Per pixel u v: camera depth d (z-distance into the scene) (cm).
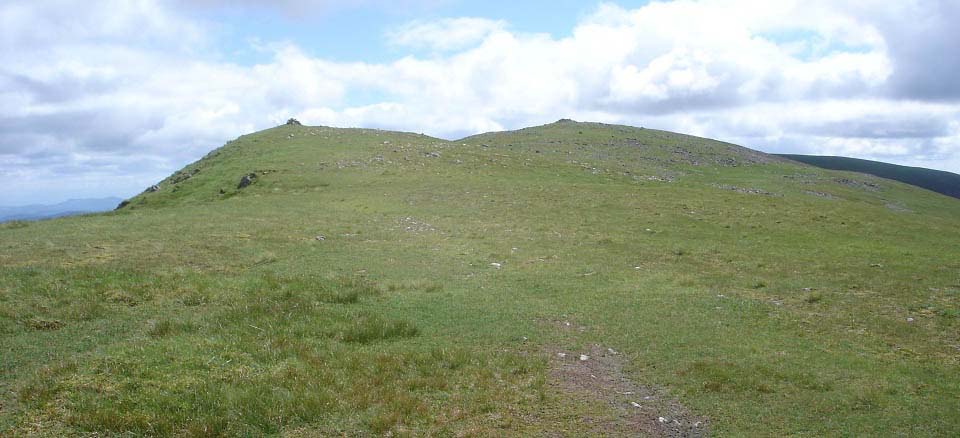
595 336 1623
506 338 1583
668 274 2380
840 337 1664
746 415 1175
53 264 2162
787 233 3334
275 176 5025
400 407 1123
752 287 2197
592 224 3462
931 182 16825
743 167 8381
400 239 2988
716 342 1588
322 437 1021
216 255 2481
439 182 4847
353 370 1292
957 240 3462
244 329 1514
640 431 1098
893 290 2153
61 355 1323
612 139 9219
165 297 1812
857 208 4403
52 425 1012
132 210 4291
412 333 1591
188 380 1182
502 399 1188
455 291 2053
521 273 2352
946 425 1147
